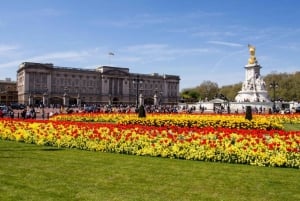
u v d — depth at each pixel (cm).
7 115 6388
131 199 1230
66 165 1769
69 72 19662
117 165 1773
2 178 1489
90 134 2355
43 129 2630
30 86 18362
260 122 3500
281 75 19475
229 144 1927
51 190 1323
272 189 1366
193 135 2123
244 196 1277
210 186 1399
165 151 1997
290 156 1773
